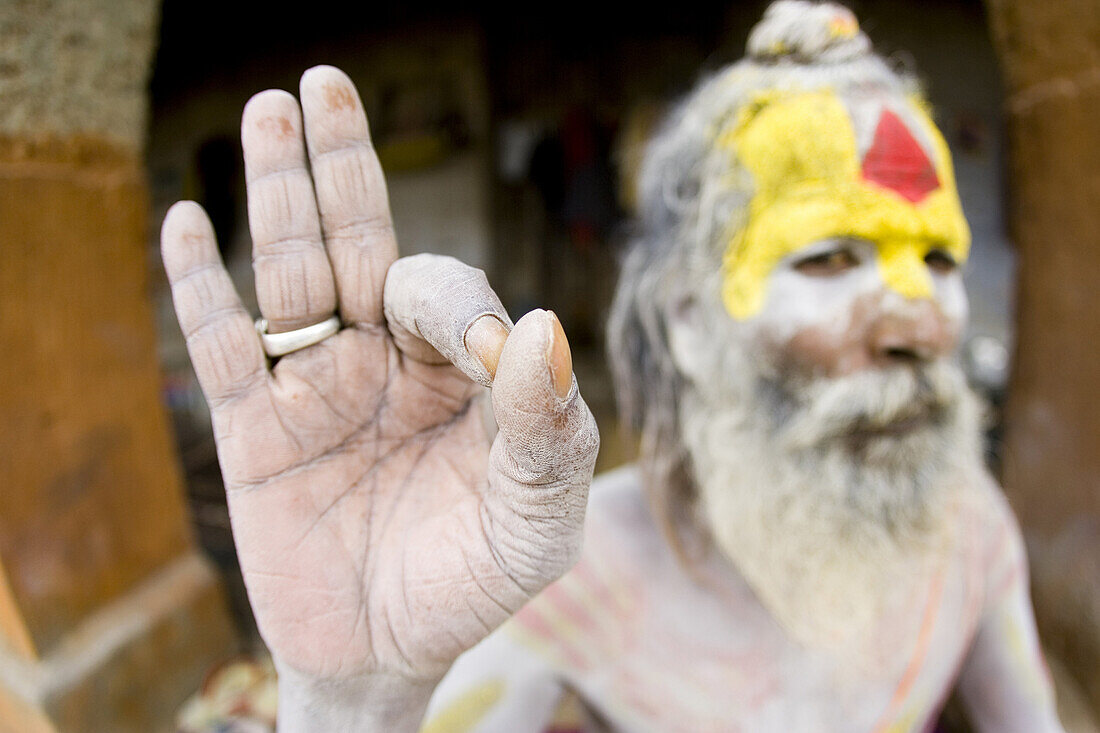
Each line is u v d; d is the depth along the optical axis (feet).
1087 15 1.67
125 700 2.05
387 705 0.79
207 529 3.27
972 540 1.23
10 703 1.94
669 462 1.21
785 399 1.06
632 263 1.34
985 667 1.30
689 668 1.10
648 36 5.71
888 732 1.12
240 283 6.01
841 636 1.09
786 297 1.02
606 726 1.17
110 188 2.02
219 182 6.02
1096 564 1.84
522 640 1.09
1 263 1.77
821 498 1.06
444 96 5.61
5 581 1.83
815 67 1.07
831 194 0.98
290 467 0.74
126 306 2.12
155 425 2.25
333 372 0.75
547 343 0.54
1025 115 1.88
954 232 1.03
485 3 5.46
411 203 5.83
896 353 1.01
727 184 1.09
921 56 4.94
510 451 0.60
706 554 1.14
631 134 5.05
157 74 6.19
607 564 1.13
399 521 0.77
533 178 5.79
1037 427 1.99
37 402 1.88
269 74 5.98
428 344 0.75
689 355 1.18
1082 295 1.81
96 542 2.07
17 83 1.74
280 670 0.77
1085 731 1.80
